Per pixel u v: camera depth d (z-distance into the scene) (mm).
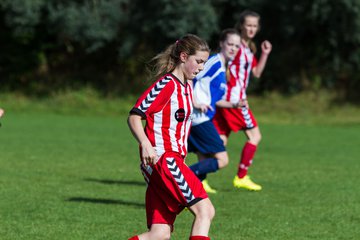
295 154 42281
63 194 26109
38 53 85812
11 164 34688
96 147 43500
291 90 79125
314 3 70375
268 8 74000
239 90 27219
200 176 24703
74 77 84500
